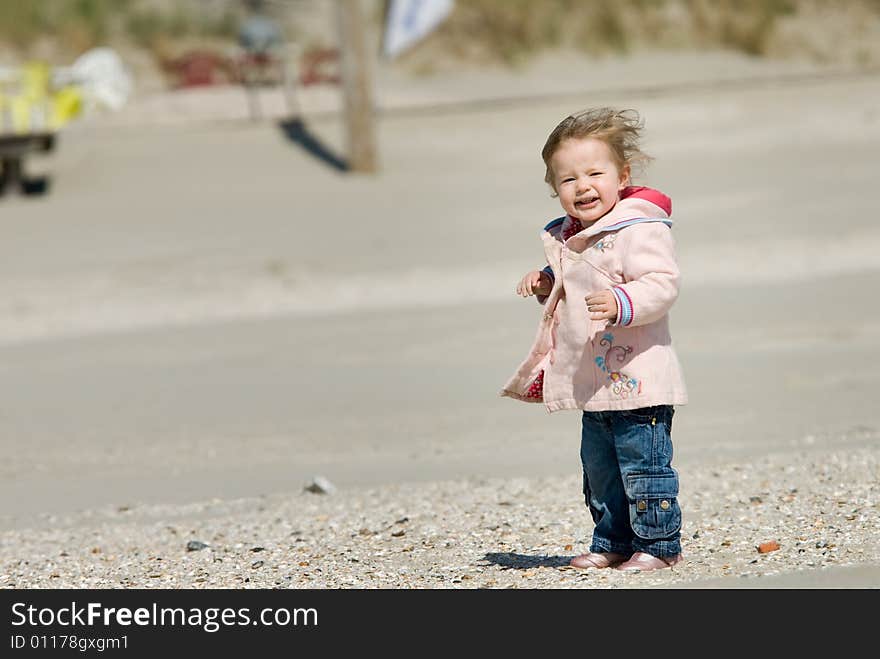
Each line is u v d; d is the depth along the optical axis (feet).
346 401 114.62
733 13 381.81
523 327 147.54
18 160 231.09
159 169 247.29
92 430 108.47
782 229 195.21
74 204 226.79
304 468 90.79
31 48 360.69
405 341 142.92
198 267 189.16
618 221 56.95
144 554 69.46
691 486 76.54
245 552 68.44
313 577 62.59
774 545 60.75
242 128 275.80
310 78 341.41
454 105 297.94
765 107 274.57
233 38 386.52
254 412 112.37
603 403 57.21
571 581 57.98
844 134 252.21
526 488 79.46
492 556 64.34
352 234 205.46
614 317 54.95
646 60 362.53
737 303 154.51
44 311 170.19
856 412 97.55
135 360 140.56
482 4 370.73
